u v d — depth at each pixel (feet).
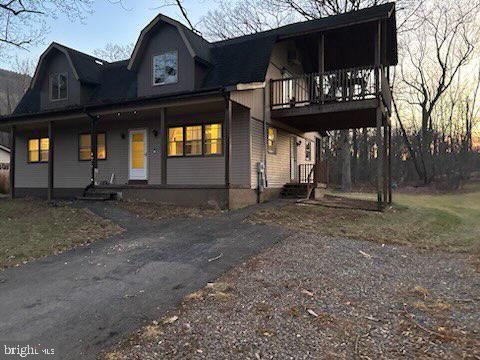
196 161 39.91
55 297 13.42
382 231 27.04
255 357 9.21
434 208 44.19
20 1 44.65
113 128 45.42
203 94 32.91
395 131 112.16
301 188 44.57
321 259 18.70
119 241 22.08
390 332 10.62
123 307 12.46
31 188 51.90
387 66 45.03
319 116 40.78
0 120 45.85
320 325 11.09
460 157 95.76
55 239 22.36
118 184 41.24
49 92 48.91
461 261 19.61
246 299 13.15
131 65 42.91
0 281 15.25
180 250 19.93
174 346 9.82
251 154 37.32
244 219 28.71
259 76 36.17
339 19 38.68
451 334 10.45
